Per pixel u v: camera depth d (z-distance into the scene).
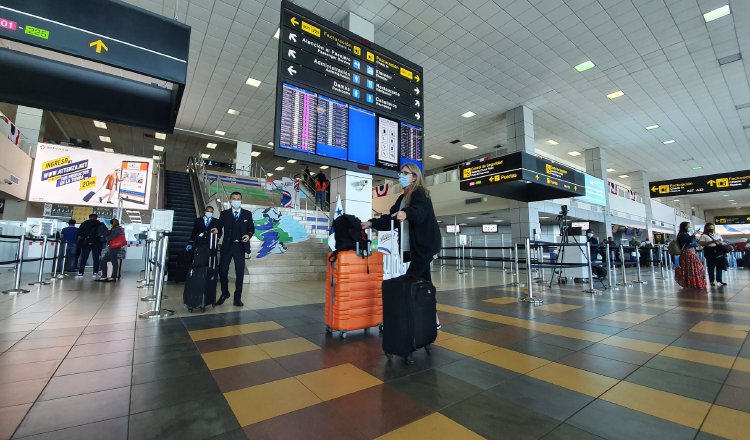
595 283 7.47
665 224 21.27
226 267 4.37
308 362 2.25
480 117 11.49
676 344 2.69
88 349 2.43
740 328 3.22
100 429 1.38
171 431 1.38
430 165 18.52
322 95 4.72
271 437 1.35
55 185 10.78
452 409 1.60
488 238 17.02
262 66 8.64
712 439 1.34
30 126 11.10
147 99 4.03
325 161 4.63
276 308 4.12
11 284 5.88
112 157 11.66
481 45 7.50
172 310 3.81
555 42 7.36
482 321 3.52
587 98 9.98
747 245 14.34
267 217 9.21
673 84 9.09
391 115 5.43
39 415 1.48
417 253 2.50
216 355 2.35
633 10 6.37
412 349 2.21
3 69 3.46
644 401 1.69
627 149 14.56
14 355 2.27
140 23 3.42
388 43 7.44
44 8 3.01
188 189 12.30
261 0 6.30
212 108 11.29
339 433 1.38
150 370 2.06
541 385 1.89
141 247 10.04
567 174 9.93
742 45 7.35
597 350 2.54
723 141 13.52
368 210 6.88
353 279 2.93
